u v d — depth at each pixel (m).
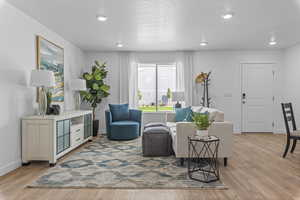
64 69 5.12
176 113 5.13
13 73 3.25
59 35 4.80
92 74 5.97
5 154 3.09
